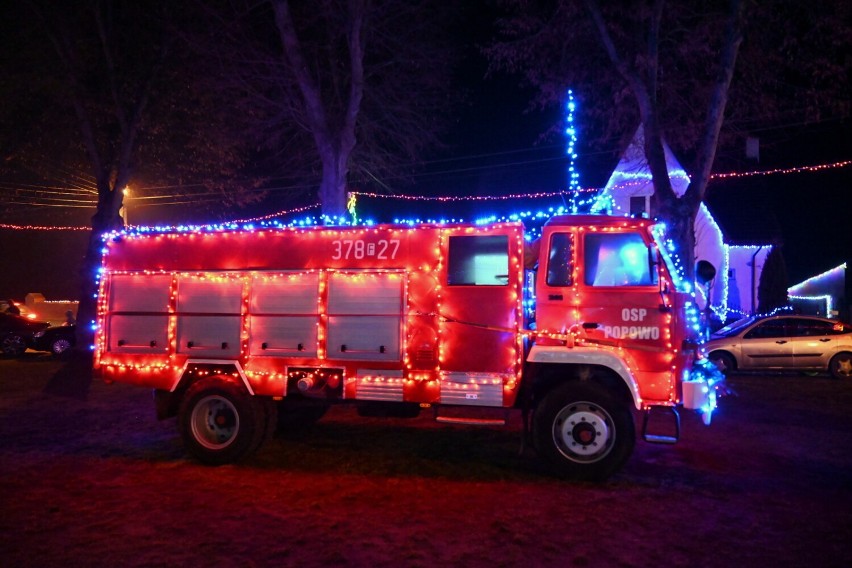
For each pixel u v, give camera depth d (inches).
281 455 325.7
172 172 900.6
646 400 279.9
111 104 784.9
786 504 251.9
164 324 328.8
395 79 684.1
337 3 610.5
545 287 290.8
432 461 313.4
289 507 247.4
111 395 515.5
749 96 601.3
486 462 311.7
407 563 196.4
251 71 667.4
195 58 743.7
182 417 313.6
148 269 332.8
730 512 242.5
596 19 546.0
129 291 334.6
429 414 424.5
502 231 293.0
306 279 312.5
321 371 309.3
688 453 330.6
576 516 237.5
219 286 323.0
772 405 466.0
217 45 677.3
